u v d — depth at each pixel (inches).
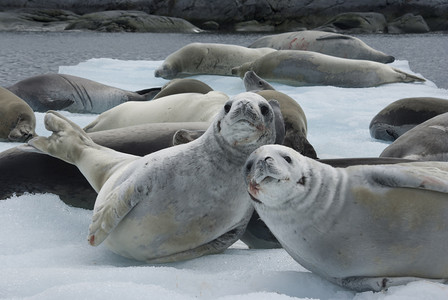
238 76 650.8
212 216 176.2
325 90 551.8
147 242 176.4
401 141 302.4
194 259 182.2
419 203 144.9
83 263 180.2
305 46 740.7
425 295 137.4
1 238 199.2
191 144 180.2
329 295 152.8
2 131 346.0
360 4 1462.8
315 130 395.2
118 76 634.2
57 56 830.5
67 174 237.5
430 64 756.0
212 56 668.1
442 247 145.4
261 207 153.2
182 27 1380.4
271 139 179.0
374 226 145.9
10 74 658.2
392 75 586.2
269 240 201.8
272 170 142.9
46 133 364.2
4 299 142.7
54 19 1382.9
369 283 149.3
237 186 176.4
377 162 211.9
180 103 334.6
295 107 325.4
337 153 326.6
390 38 1148.5
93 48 942.4
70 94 464.4
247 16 1494.8
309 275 160.9
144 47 969.5
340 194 148.3
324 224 147.6
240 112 168.4
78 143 216.7
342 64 580.1
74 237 205.9
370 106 471.5
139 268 164.6
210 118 313.1
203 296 148.3
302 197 147.3
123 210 172.9
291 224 150.5
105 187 189.0
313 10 1478.8
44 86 461.1
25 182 239.6
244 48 686.5
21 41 1038.4
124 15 1369.3
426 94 520.7
